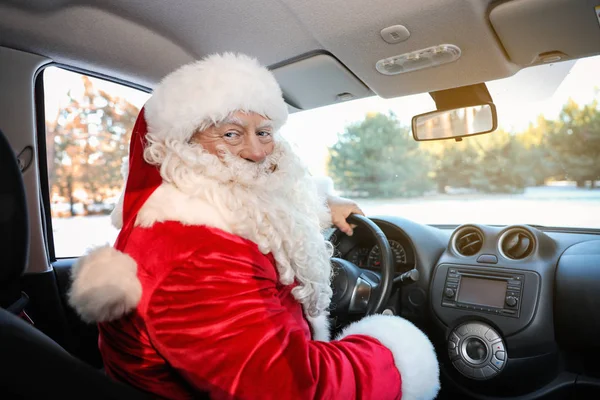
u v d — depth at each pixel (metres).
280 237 0.95
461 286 1.79
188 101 0.93
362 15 1.41
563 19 1.33
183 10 1.56
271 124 1.02
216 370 0.72
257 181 0.97
